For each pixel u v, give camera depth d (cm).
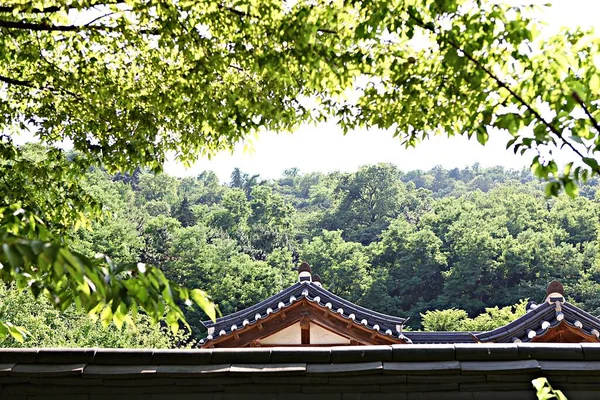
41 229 313
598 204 7119
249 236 7450
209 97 598
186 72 636
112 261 252
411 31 416
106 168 743
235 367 332
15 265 193
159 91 655
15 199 733
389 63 472
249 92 590
